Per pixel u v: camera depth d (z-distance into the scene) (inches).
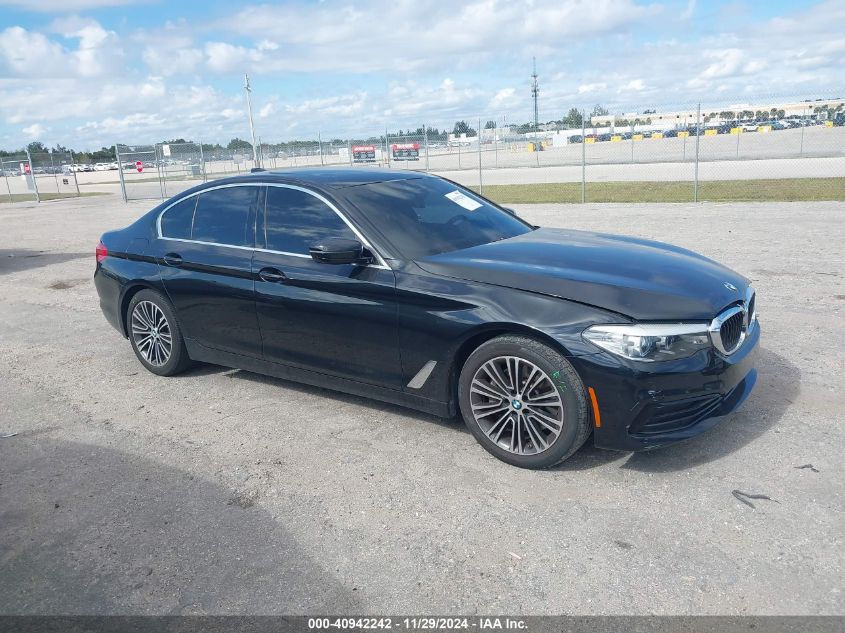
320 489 135.4
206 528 123.6
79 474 147.0
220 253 182.4
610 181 898.7
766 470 132.6
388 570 108.8
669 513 120.0
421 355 147.7
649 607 96.9
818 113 1788.9
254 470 144.7
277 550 115.7
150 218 206.8
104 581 110.0
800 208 504.7
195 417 175.3
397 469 141.9
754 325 153.6
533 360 131.9
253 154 1146.0
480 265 145.9
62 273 407.2
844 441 142.4
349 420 168.4
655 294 131.3
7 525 128.2
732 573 103.0
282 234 172.2
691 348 126.9
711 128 2076.8
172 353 201.2
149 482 141.8
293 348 170.7
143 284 200.8
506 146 1637.6
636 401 125.5
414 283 146.8
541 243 165.3
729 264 318.3
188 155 1189.1
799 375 179.6
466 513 123.9
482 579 105.3
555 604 98.7
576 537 114.6
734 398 142.5
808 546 108.5
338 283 157.2
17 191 1604.3
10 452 159.8
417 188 183.2
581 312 129.6
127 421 175.0
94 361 228.2
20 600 106.5
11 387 205.9
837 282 275.4
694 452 141.4
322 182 173.5
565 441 131.9
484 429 142.6
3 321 292.7
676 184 793.6
